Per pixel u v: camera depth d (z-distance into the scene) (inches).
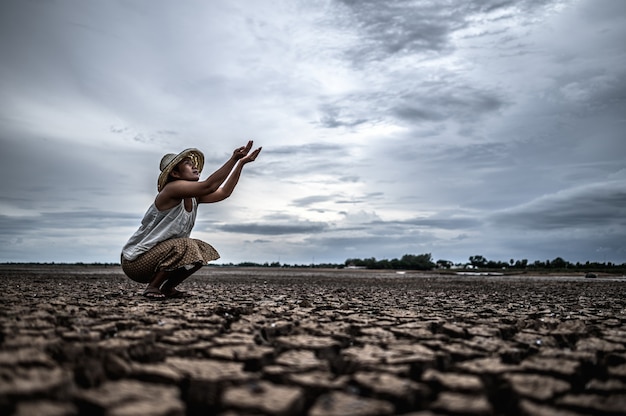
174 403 60.4
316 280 549.3
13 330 107.1
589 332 136.5
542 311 197.2
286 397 64.4
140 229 201.2
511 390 73.5
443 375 78.0
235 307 174.1
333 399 65.6
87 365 75.5
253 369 89.8
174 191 190.5
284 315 160.2
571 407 66.6
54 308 155.7
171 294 216.1
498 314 181.6
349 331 127.2
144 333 108.0
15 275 489.1
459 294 313.1
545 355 98.0
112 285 325.4
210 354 92.3
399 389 69.6
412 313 171.9
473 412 62.1
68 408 57.7
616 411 66.1
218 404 70.9
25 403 58.1
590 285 495.8
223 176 190.5
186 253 194.9
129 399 61.3
